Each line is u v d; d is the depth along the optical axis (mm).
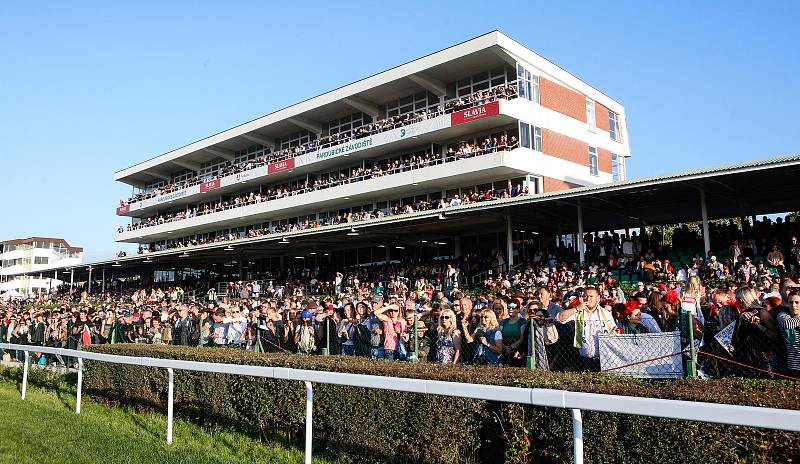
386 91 34594
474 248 29438
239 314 12688
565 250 23266
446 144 32219
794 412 3273
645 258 19219
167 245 50688
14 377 13688
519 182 29266
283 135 42750
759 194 20984
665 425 4379
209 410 8117
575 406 4164
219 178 43750
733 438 4133
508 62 29953
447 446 5598
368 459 6160
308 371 5996
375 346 8828
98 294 44531
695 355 6176
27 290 82812
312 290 29141
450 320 7773
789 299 5883
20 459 6473
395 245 32438
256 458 6594
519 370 6008
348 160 36125
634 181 18281
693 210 24156
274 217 41031
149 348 9852
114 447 6926
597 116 35875
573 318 6914
